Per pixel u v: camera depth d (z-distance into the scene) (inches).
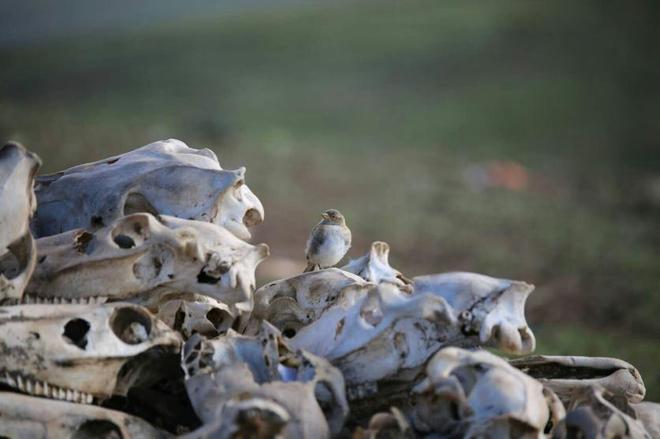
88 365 463.2
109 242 493.4
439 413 454.0
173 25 6628.9
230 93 4938.5
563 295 1668.3
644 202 3009.4
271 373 466.9
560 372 542.6
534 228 2481.5
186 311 518.9
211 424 425.4
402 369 478.0
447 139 4276.6
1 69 5546.3
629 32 5807.1
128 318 482.0
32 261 478.3
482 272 1931.6
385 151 3823.8
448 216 2591.0
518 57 5457.7
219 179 526.3
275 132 3973.9
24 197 481.4
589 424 455.5
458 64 5393.7
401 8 6525.6
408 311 470.3
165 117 4072.3
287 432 429.7
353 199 2738.7
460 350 458.9
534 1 6343.5
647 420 506.6
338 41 5880.9
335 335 494.0
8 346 453.4
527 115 4660.4
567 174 3651.6
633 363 1099.3
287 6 7519.7
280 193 2684.5
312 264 580.1
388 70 5354.3
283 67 5472.4
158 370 489.7
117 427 456.4
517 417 436.5
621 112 4766.2
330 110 4630.9
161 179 527.2
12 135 2679.6
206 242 493.0
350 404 488.1
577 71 5265.8
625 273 1914.4
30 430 442.9
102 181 528.7
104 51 5954.7
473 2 6525.6
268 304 537.0
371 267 558.9
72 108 4421.8
